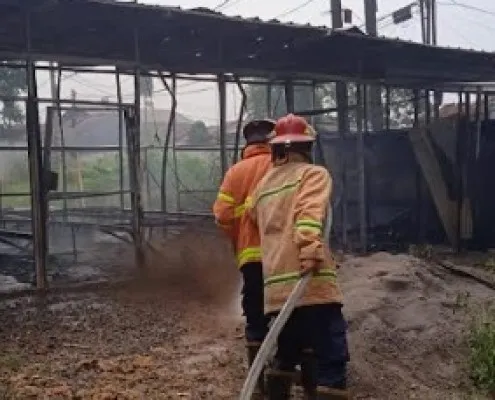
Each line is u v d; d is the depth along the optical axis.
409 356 5.58
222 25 10.05
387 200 14.46
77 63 10.54
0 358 5.38
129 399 4.34
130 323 6.69
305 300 3.56
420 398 4.91
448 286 7.25
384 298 6.34
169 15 9.30
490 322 6.05
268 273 3.68
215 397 4.48
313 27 10.63
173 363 5.25
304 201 3.58
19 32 10.19
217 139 18.47
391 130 14.40
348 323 5.89
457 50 12.98
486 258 11.94
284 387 3.99
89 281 8.91
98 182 15.87
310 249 3.43
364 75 13.20
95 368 5.08
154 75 12.04
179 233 10.98
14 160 16.53
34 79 8.67
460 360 5.66
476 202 13.10
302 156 3.91
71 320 6.85
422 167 13.21
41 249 8.41
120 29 10.16
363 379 4.98
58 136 14.33
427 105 16.39
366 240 12.67
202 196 14.97
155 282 8.75
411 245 12.36
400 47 12.15
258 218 3.87
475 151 13.19
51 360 5.37
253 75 12.22
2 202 16.62
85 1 8.54
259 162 4.27
